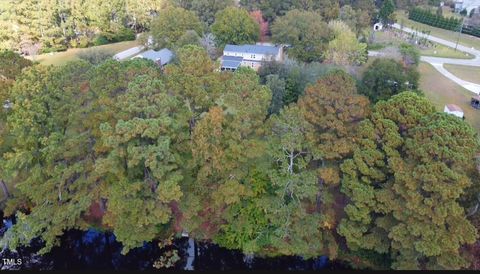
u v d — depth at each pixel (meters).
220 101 32.78
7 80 36.31
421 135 29.31
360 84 48.31
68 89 33.38
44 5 81.31
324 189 34.16
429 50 84.75
